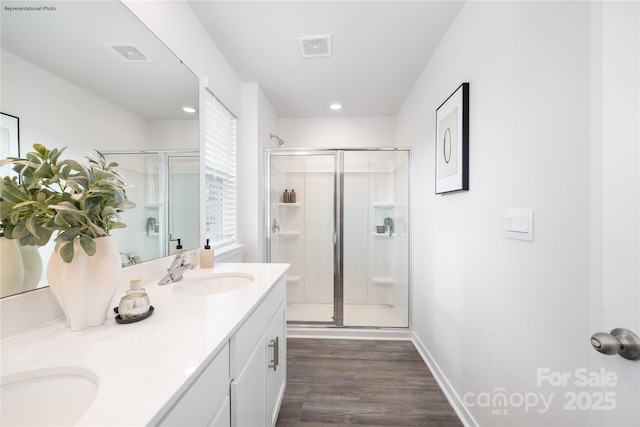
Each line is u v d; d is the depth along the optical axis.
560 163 0.87
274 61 2.21
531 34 1.01
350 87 2.68
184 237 1.55
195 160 1.67
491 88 1.27
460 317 1.60
